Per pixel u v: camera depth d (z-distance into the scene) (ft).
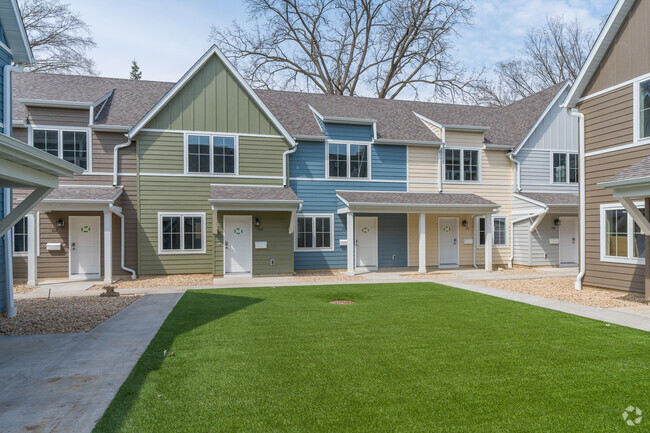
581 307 29.66
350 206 49.52
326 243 54.08
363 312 27.94
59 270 46.24
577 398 14.06
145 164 47.44
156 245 47.73
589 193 38.83
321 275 50.47
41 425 12.16
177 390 14.69
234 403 13.60
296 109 58.70
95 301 32.96
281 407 13.32
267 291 37.65
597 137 38.01
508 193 61.11
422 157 57.82
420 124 60.90
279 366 17.13
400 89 102.17
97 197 43.16
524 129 62.49
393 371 16.55
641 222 30.17
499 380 15.62
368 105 63.21
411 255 57.21
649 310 28.60
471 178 59.77
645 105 33.71
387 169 56.44
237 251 48.85
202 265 49.16
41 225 45.96
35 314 27.99
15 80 49.32
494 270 57.06
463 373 16.33
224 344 20.38
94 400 13.94
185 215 48.49
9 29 28.07
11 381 15.72
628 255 35.01
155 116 47.78
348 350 19.30
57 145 46.03
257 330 23.12
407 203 50.85
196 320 25.72
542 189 61.82
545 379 15.74
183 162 48.49
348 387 14.92
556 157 62.69
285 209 46.83
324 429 11.87
